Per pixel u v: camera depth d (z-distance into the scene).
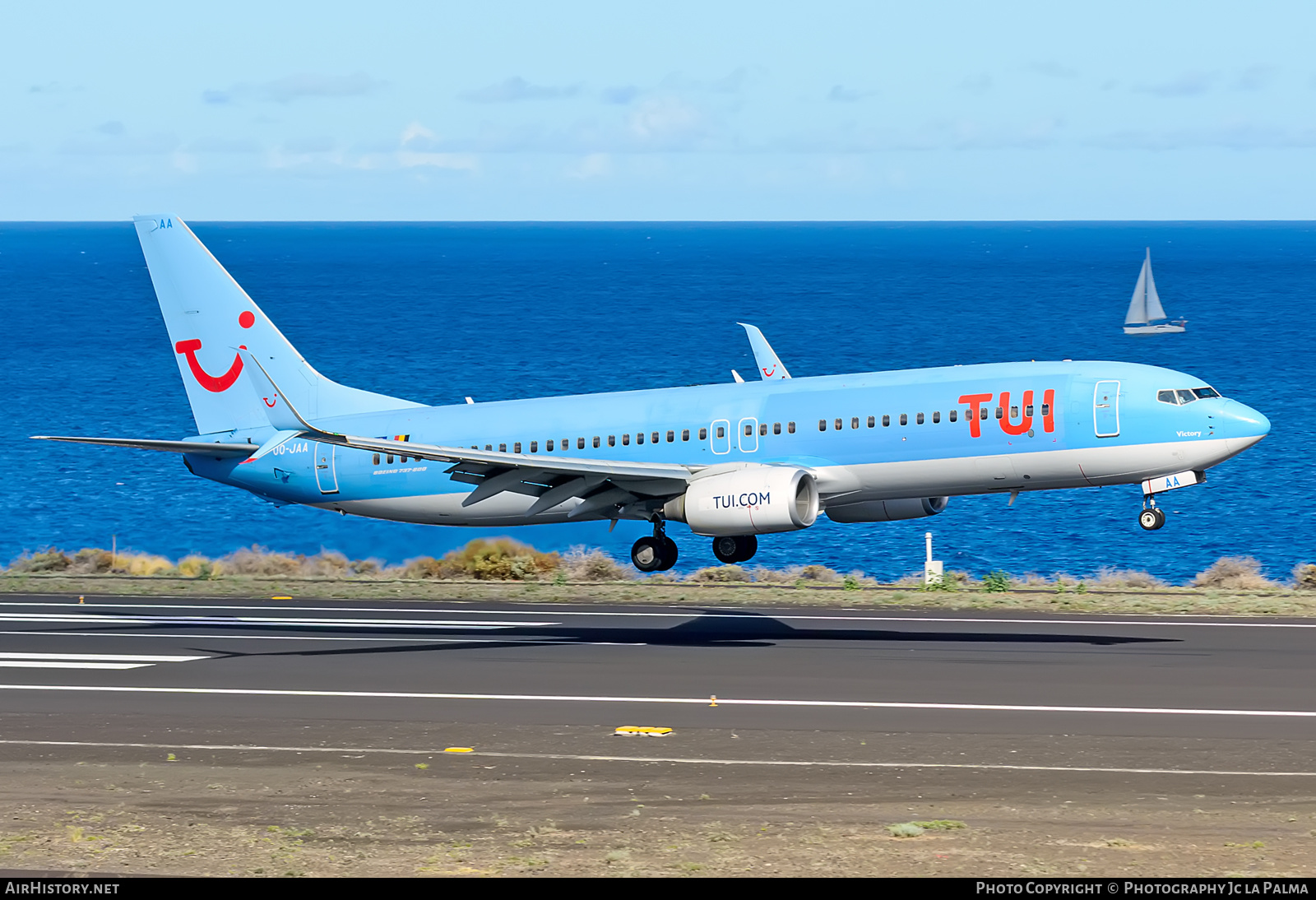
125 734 66.38
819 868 42.44
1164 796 52.00
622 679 83.00
